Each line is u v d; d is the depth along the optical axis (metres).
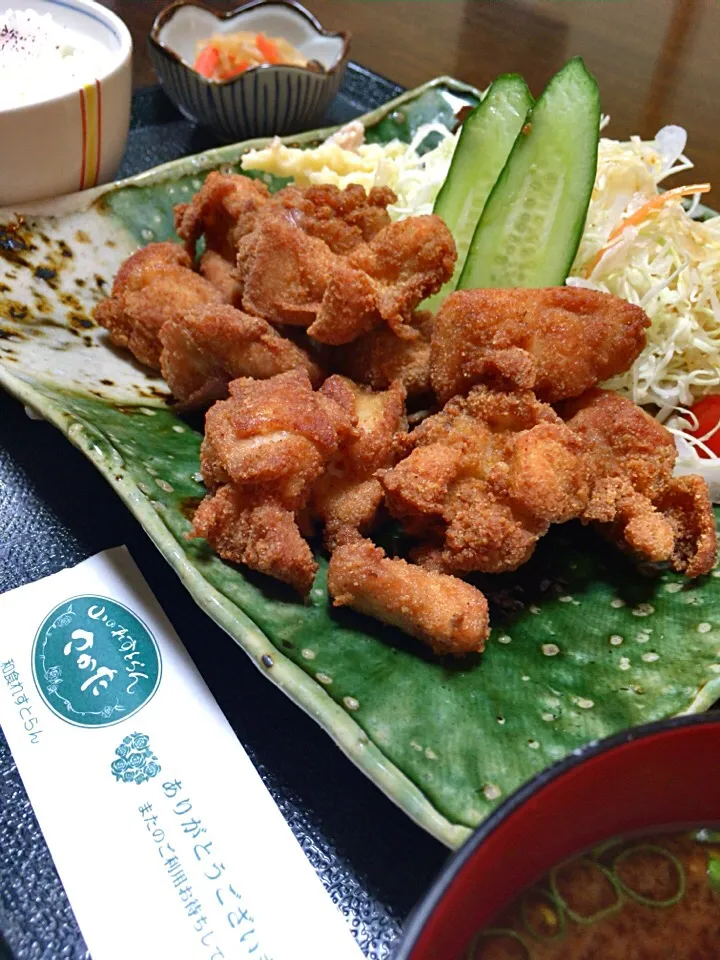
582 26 0.52
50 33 0.36
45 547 0.23
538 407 0.22
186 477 0.24
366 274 0.25
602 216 0.31
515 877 0.13
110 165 0.35
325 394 0.24
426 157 0.35
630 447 0.23
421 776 0.16
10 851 0.17
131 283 0.27
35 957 0.16
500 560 0.21
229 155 0.35
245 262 0.26
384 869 0.18
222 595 0.19
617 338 0.24
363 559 0.20
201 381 0.26
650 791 0.14
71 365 0.26
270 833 0.18
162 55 0.39
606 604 0.22
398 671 0.19
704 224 0.31
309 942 0.16
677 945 0.14
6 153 0.30
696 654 0.20
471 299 0.23
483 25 0.52
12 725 0.19
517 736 0.18
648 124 0.41
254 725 0.20
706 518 0.22
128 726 0.19
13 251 0.28
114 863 0.17
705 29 0.51
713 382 0.28
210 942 0.16
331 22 0.52
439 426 0.23
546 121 0.28
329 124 0.43
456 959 0.13
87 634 0.21
